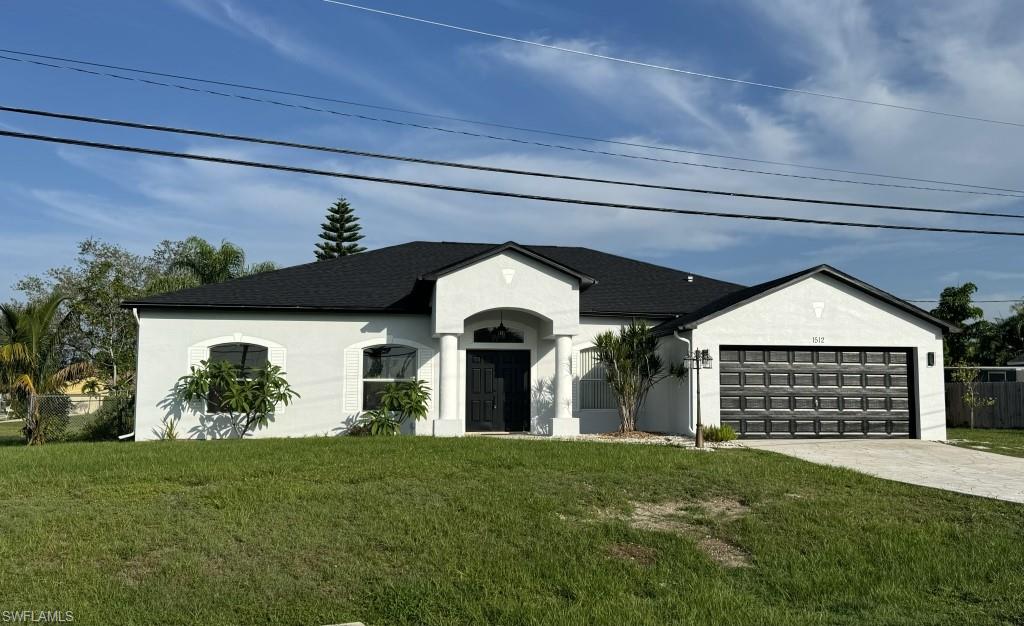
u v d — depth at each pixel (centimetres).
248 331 1895
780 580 770
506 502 975
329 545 803
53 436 1855
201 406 1853
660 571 784
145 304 1833
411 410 1856
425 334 1970
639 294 2238
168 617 632
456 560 781
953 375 2620
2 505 912
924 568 804
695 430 1773
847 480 1187
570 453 1334
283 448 1402
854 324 1870
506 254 1881
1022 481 1230
